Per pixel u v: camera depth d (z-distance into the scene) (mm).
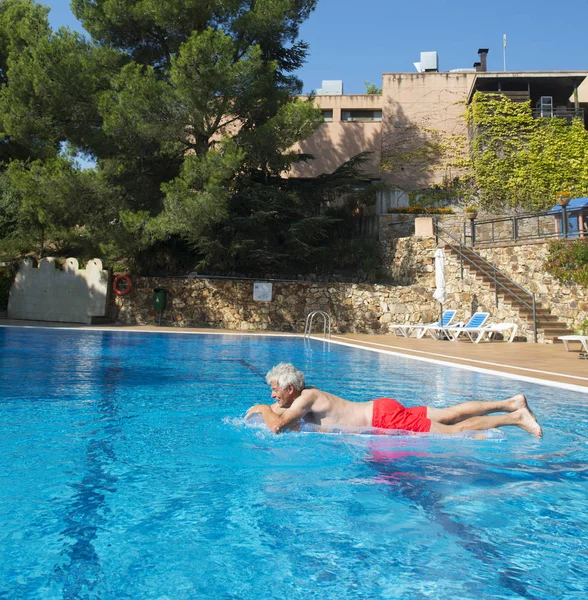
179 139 18969
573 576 2062
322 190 24391
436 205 26984
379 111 31094
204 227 18672
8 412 5113
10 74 18953
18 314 21203
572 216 17250
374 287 20297
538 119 25984
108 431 4430
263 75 19375
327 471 3418
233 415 5141
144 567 2107
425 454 3844
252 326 20297
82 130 19672
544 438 4379
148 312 20375
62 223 19906
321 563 2158
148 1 18625
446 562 2178
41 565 2113
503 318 17312
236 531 2457
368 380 7949
